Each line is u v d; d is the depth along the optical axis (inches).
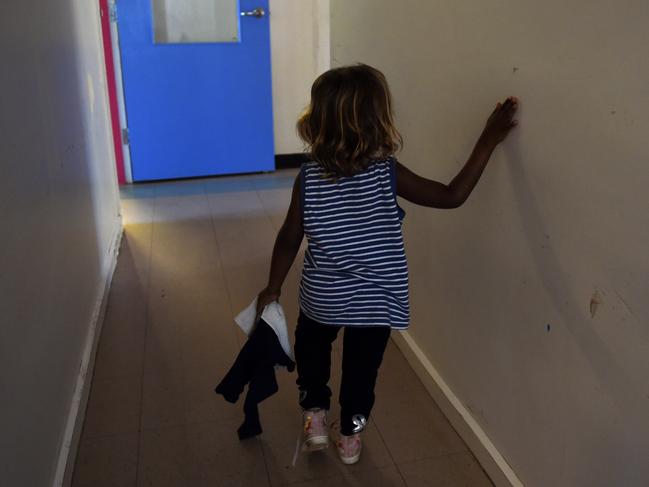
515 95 48.2
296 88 180.5
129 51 160.6
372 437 63.3
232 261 112.0
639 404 37.8
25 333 48.2
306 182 49.3
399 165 50.1
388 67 75.2
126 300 95.8
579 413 43.9
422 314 73.0
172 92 166.2
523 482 52.6
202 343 82.7
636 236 36.6
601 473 42.0
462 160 58.2
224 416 67.2
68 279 68.0
